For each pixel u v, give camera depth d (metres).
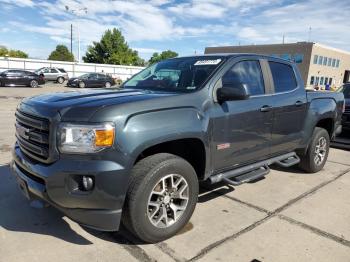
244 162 4.06
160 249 3.07
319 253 3.10
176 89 3.68
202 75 3.70
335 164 6.27
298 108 4.77
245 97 3.39
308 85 51.91
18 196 4.07
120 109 2.81
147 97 3.11
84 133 2.68
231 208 4.02
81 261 2.85
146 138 2.86
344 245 3.26
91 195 2.71
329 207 4.16
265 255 3.03
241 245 3.18
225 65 3.80
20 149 3.30
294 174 5.48
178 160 3.14
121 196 2.79
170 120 3.05
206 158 3.45
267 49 55.91
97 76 29.50
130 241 3.18
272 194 4.53
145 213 2.96
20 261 2.81
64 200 2.74
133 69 46.84
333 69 58.09
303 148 5.16
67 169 2.68
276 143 4.47
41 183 2.89
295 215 3.89
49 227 3.38
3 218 3.53
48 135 2.81
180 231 3.40
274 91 4.41
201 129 3.29
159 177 2.99
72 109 2.78
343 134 9.38
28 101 3.26
